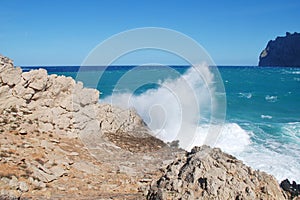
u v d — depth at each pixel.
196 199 8.47
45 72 13.20
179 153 11.87
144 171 11.05
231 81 56.94
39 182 9.35
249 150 16.88
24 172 9.63
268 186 9.08
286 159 15.63
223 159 9.99
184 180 9.24
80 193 9.22
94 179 10.23
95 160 11.48
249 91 46.34
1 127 11.78
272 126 23.11
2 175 9.15
